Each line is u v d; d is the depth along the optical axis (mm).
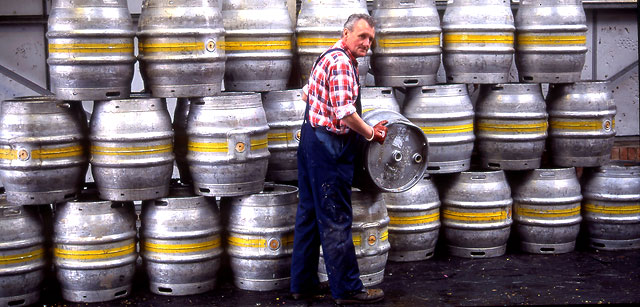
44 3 6145
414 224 5371
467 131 5426
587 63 6707
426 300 4613
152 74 4742
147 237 4758
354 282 4500
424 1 5363
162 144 4699
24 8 6125
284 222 4789
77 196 4793
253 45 5051
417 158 4723
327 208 4379
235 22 5047
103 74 4609
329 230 4402
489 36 5395
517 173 5723
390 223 5375
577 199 5625
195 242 4723
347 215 4445
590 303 4531
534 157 5570
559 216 5594
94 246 4625
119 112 4598
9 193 4660
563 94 5676
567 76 5598
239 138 4660
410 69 5344
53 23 4605
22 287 4629
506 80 5551
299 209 4547
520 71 5730
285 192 4957
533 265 5352
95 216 4637
